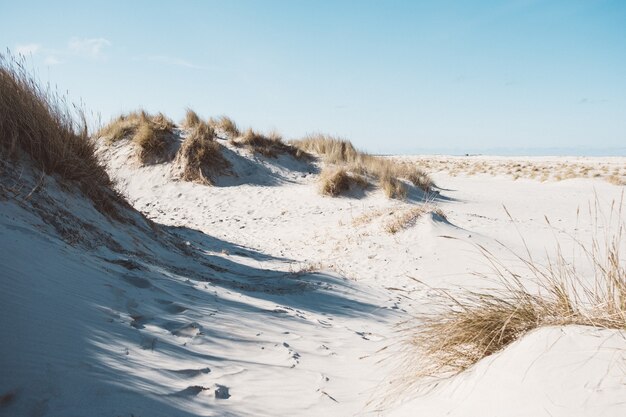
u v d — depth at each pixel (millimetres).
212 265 7469
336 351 3836
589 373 1932
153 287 4281
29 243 3643
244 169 18312
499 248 9969
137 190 16234
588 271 6305
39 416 1955
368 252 9938
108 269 4273
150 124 18609
